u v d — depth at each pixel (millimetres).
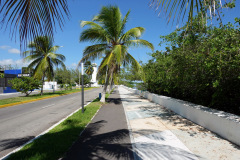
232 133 4605
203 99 8594
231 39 5520
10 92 33000
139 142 4719
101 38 13000
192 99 10180
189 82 7754
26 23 1758
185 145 4469
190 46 7172
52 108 11859
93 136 5285
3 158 3900
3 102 14156
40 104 14195
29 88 20734
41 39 1909
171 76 8938
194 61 6508
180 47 7492
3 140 5258
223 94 6516
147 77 14695
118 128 6199
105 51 13820
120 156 3848
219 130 5227
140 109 10719
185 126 6426
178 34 7531
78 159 3721
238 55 4734
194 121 6996
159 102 13008
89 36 12727
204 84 7180
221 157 3750
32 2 1749
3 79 33750
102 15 12609
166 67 9336
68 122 6953
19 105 13617
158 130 5910
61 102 15594
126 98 18500
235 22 5453
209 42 6066
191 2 1664
